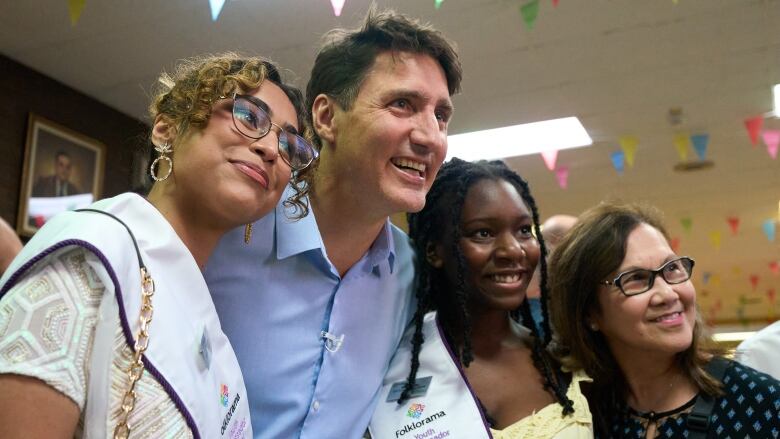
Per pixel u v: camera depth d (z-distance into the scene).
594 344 1.56
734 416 1.33
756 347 1.83
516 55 3.63
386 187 1.33
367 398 1.45
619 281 1.47
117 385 0.84
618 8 3.21
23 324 0.80
